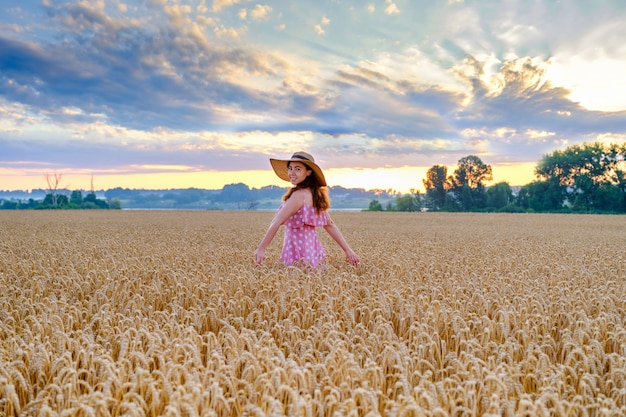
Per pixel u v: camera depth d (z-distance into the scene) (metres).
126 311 3.45
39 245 8.18
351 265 5.82
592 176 61.00
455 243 10.14
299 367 2.29
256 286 4.19
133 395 1.90
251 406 1.92
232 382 2.17
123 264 5.40
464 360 2.48
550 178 63.81
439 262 6.19
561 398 2.16
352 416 1.73
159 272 4.86
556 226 21.03
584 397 2.22
